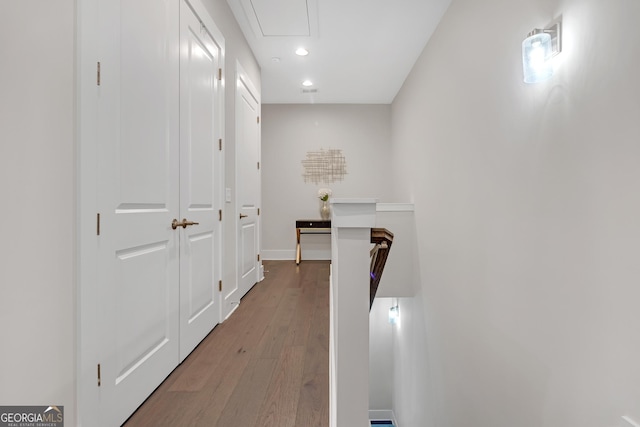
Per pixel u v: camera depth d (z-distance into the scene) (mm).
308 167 6059
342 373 1198
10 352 965
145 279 1638
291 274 4734
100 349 1304
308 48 3859
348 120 6047
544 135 1706
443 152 3217
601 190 1344
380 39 3662
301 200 6074
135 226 1549
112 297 1384
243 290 3490
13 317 972
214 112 2600
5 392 954
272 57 4074
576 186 1483
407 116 4707
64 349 1146
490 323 2283
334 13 3168
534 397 1790
